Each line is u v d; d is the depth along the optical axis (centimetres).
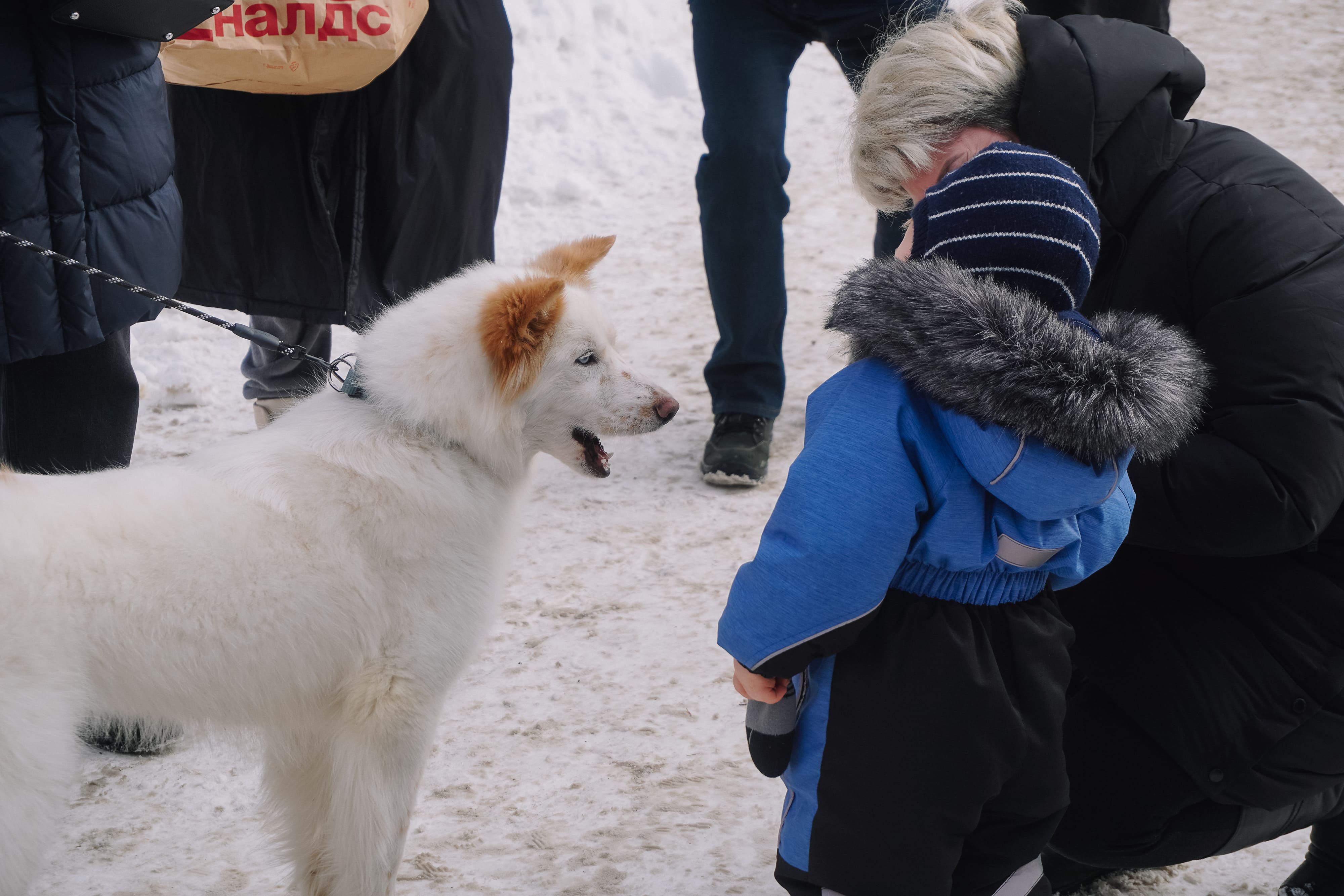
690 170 744
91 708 200
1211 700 198
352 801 225
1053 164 157
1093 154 192
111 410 281
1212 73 812
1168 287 197
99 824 263
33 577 189
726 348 422
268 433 228
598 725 301
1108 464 152
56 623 191
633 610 354
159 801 272
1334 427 176
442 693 233
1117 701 210
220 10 261
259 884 247
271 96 346
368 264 372
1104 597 212
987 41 187
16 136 238
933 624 162
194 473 215
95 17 240
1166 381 152
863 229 655
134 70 257
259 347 398
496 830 262
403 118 353
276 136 350
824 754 166
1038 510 152
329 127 349
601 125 779
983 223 154
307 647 215
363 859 226
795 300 575
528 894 241
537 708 308
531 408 249
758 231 405
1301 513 178
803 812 171
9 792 187
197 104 344
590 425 259
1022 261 154
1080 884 237
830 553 151
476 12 355
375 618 221
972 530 157
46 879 244
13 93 237
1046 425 144
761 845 256
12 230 242
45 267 249
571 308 253
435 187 365
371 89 348
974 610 165
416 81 351
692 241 657
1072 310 158
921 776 161
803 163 754
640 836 259
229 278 365
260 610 208
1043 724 167
